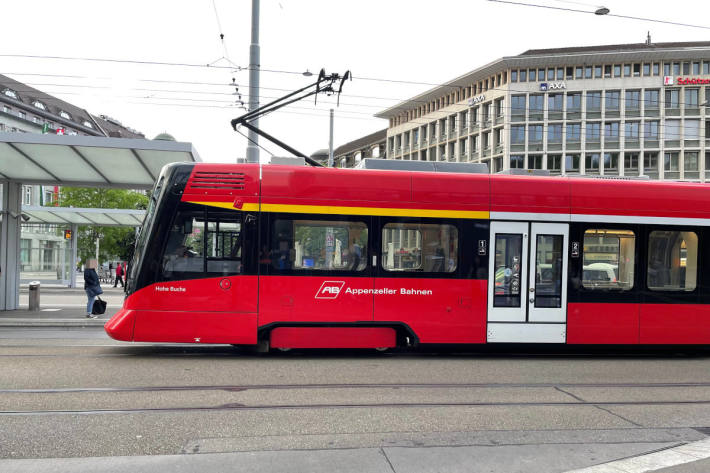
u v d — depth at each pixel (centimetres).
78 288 2942
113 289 3016
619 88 5906
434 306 863
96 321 1257
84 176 1469
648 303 907
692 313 916
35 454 432
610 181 917
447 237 873
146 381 676
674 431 518
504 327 876
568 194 901
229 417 535
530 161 6019
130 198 3978
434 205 871
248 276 830
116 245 4162
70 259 2936
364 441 471
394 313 855
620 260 909
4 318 1288
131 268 837
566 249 894
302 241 844
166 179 835
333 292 844
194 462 417
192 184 832
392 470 407
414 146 7462
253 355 877
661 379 757
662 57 5847
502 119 6103
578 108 5975
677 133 5856
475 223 878
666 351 1018
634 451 459
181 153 1238
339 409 570
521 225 887
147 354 868
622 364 867
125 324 809
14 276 1509
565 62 5938
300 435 484
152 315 812
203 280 823
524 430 511
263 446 455
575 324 891
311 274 841
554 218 893
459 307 867
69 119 7912
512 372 782
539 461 432
